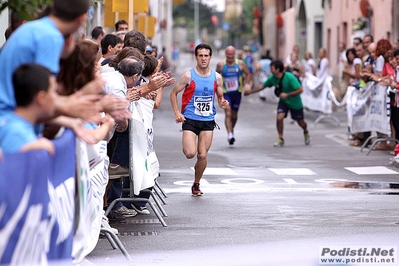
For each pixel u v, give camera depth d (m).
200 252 17.75
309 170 32.41
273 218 22.05
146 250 18.05
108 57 24.62
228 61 41.91
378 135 39.88
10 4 14.14
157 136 46.66
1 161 9.55
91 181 14.37
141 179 20.89
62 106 11.64
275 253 17.50
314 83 55.62
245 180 29.59
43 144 10.45
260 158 36.59
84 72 13.52
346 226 20.72
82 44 13.59
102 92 13.18
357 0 82.44
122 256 17.41
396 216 22.23
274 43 148.38
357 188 27.59
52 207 11.03
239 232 20.09
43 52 11.51
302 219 21.83
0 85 11.48
